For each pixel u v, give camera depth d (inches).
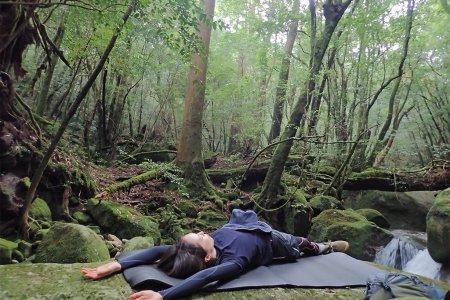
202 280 99.1
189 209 262.8
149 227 209.8
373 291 102.3
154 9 165.5
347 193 358.3
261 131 486.9
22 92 327.6
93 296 96.0
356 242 239.8
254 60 545.0
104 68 306.8
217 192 299.1
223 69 518.6
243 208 284.2
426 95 467.5
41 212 178.5
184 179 288.7
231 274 107.1
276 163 279.4
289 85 391.9
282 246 128.9
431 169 301.3
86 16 218.1
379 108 473.7
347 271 127.5
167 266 109.8
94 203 211.2
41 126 259.8
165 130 507.2
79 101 149.3
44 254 146.9
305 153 331.3
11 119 181.8
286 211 279.3
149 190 273.9
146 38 272.8
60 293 96.8
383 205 335.6
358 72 370.9
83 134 365.7
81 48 253.8
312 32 287.1
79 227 151.9
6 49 173.6
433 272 210.4
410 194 343.0
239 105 520.7
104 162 342.0
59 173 195.3
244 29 482.6
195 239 111.2
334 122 356.8
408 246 239.8
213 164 394.0
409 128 513.3
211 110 549.6
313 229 262.8
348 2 262.5
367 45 362.9
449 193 217.0
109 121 369.1
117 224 204.4
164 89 472.1
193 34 175.9
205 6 297.9
